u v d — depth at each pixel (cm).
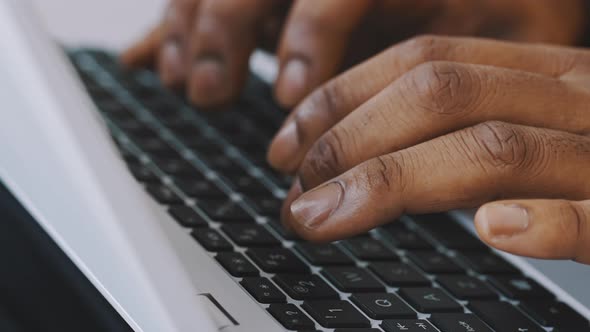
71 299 33
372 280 42
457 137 42
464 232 52
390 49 49
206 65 69
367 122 43
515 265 49
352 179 40
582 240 36
